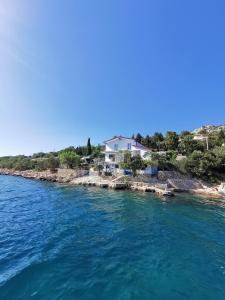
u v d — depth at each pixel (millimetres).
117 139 52844
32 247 12359
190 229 16469
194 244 13477
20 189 37688
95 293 8117
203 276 9680
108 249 12375
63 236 14336
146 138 82688
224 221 18859
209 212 22141
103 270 9898
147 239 14164
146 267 10352
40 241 13328
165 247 12906
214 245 13383
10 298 7668
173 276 9594
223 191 34188
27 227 16234
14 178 61875
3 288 8234
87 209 22359
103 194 31828
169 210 22672
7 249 11992
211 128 109875
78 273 9562
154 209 22938
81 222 17719
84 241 13516
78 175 51000
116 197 29422
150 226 17031
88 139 83438
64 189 37188
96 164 52531
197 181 39469
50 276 9211
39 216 19562
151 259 11242
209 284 9047
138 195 31234
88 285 8633
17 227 16219
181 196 31766
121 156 47188
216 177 40719
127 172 42688
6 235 14344
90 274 9508
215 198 31188
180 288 8680
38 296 7809
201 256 11773
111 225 17047
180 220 18953
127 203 25641
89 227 16406
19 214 20281
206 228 16766
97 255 11516
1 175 74125
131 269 10102
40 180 54531
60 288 8359
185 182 38969
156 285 8836
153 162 40875
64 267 10055
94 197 29344
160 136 85500
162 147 74938
